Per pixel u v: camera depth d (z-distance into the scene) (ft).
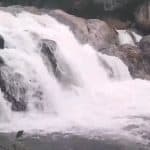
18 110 60.29
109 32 89.35
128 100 68.49
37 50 69.82
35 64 65.36
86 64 76.69
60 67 70.74
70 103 65.05
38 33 74.49
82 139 51.01
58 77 69.72
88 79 74.18
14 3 95.96
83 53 79.10
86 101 66.90
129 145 49.57
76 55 77.36
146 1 100.07
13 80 61.52
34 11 84.33
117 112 61.98
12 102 60.34
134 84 77.05
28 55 67.15
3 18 77.00
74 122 56.85
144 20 99.40
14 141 48.88
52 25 82.12
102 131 53.72
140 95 70.79
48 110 62.08
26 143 49.08
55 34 79.25
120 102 67.67
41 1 97.91
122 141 50.65
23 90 61.77
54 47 70.85
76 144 49.55
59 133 52.80
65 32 81.92
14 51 65.26
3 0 94.99
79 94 68.64
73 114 61.00
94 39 85.20
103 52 83.56
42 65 66.49
